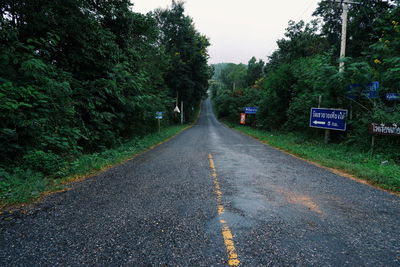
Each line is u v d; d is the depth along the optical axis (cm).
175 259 200
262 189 413
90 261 197
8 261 196
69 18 679
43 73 596
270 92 1727
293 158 758
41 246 221
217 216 293
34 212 305
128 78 1000
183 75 3516
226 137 1636
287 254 208
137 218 286
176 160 711
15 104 473
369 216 296
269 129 2047
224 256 204
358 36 1496
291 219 286
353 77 829
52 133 605
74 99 742
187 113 4512
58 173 495
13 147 497
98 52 823
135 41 1362
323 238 239
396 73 720
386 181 445
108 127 888
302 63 1457
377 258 203
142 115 1205
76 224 269
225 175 518
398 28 834
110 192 393
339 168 588
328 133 992
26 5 602
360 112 866
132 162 686
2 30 507
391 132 641
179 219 283
